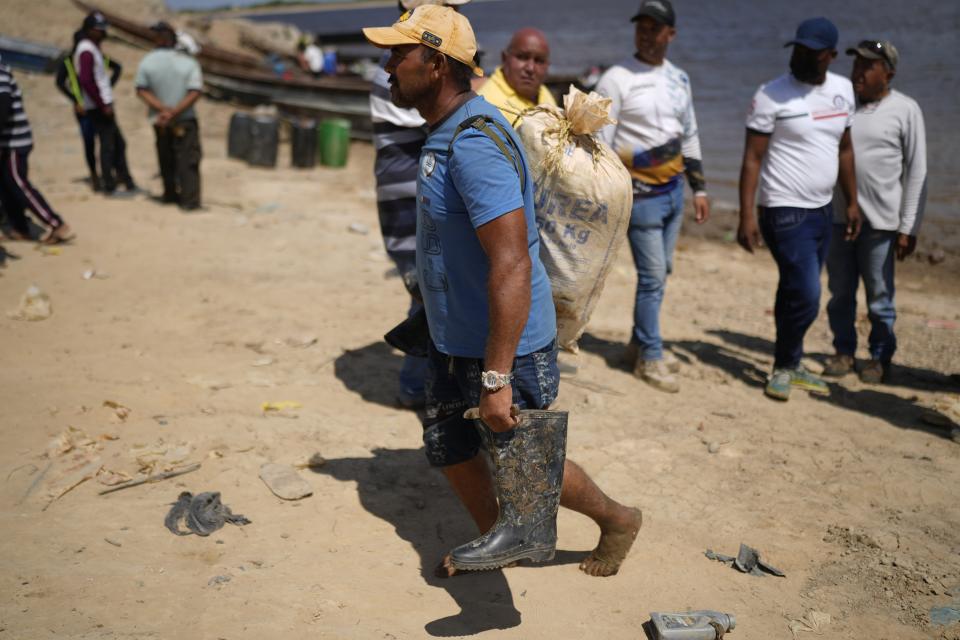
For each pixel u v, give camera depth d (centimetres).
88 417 470
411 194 477
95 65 1028
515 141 292
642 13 551
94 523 369
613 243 346
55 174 1175
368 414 514
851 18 5178
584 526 407
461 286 300
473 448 343
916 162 582
